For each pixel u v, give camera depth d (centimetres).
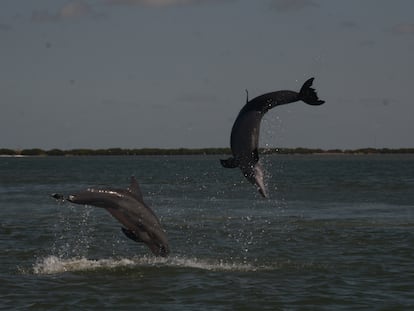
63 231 3203
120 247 2719
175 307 1692
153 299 1772
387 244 2741
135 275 2084
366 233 3106
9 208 4459
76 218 3819
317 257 2433
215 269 2192
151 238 2036
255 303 1731
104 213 4100
